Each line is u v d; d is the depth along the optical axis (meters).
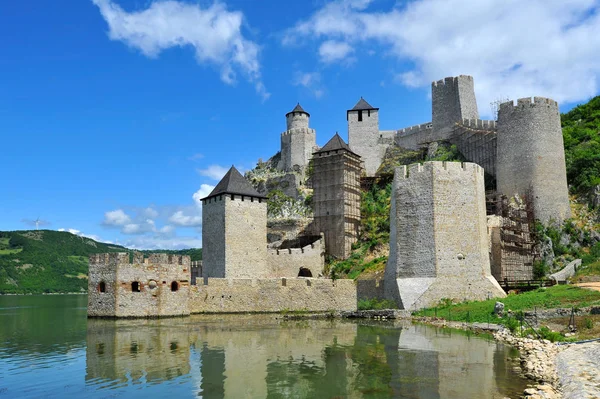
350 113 90.19
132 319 39.94
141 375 19.89
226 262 54.91
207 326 35.16
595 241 53.81
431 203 40.91
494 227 50.22
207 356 23.52
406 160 84.00
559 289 37.47
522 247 52.22
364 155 88.50
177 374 19.98
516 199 57.38
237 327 34.50
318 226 73.19
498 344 26.17
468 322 33.03
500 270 49.09
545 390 16.80
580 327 27.67
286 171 93.44
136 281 40.97
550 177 57.28
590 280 44.81
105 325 36.19
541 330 27.44
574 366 19.78
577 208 58.72
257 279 45.12
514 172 59.19
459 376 19.28
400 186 42.97
